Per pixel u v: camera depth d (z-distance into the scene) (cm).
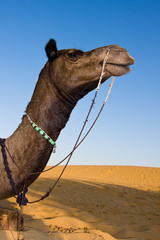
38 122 379
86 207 1083
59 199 1144
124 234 761
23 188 389
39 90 393
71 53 378
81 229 720
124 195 1468
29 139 382
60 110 384
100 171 4103
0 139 397
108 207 1144
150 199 1469
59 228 688
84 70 371
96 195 1347
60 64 383
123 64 368
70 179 1778
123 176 3709
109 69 367
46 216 865
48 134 381
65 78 378
